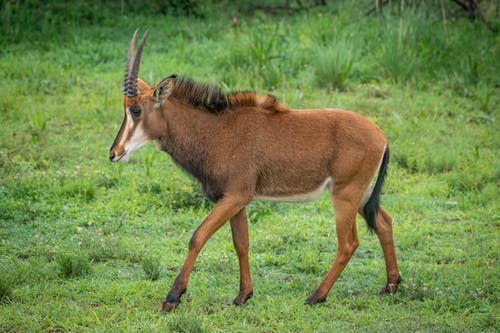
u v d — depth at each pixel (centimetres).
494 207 3200
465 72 4781
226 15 6203
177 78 2409
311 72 4866
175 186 3356
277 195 2380
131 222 3048
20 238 2883
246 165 2325
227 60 4934
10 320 2214
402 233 2961
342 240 2362
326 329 2161
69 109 4247
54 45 5334
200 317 2202
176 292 2291
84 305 2350
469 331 2123
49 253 2734
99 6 6072
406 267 2630
